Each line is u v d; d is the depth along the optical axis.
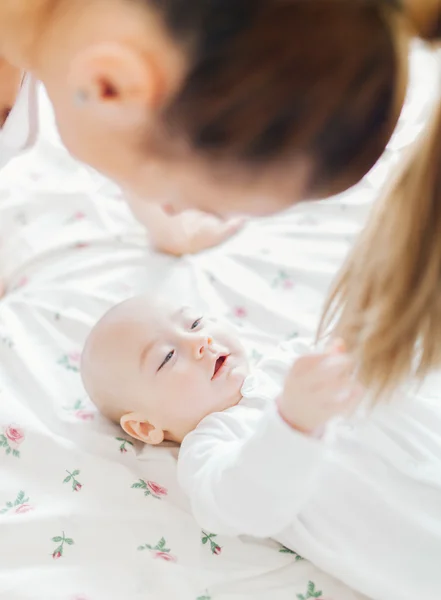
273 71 0.47
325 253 1.32
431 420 0.89
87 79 0.50
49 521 0.93
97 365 1.02
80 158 0.57
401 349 0.63
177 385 0.98
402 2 0.48
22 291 1.27
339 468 0.87
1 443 1.03
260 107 0.47
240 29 0.46
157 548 0.92
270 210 0.55
